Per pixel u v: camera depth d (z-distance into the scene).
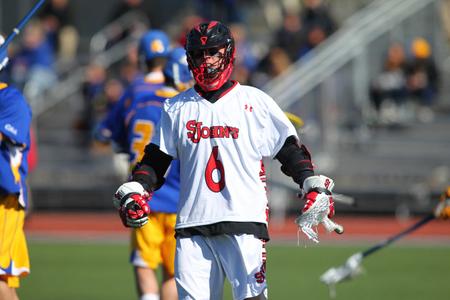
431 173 46.97
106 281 28.36
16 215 17.38
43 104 51.28
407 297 25.64
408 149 47.50
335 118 45.47
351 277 19.80
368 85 46.81
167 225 19.59
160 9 61.72
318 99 44.56
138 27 53.34
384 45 47.72
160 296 19.81
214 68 14.41
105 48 53.41
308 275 29.64
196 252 14.40
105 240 39.31
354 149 46.28
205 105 14.52
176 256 14.54
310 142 44.50
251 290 14.33
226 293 25.97
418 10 49.59
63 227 43.03
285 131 14.52
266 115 14.55
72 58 54.59
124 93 21.11
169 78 20.34
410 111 49.09
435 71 50.25
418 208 46.28
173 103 14.79
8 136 16.95
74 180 47.91
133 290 26.75
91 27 61.22
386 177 46.56
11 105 17.11
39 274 29.73
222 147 14.39
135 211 14.27
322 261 33.00
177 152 14.82
